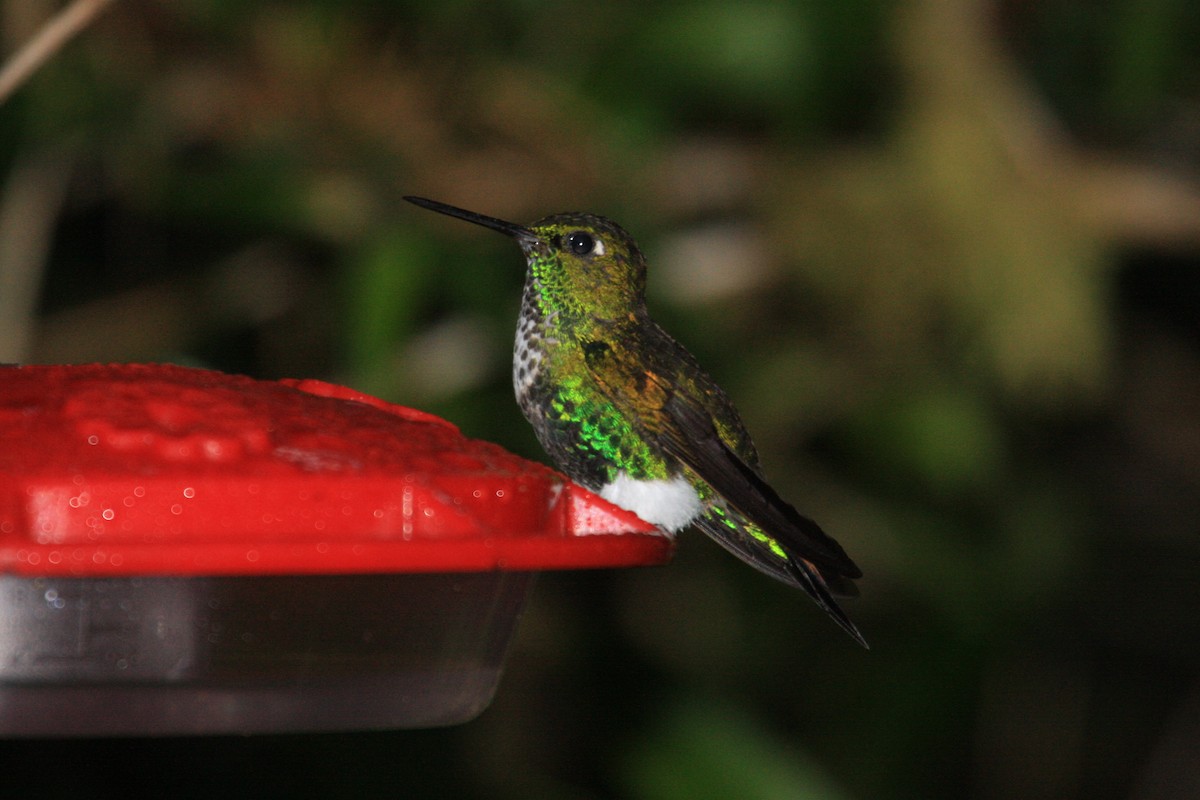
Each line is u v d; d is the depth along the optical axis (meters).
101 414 4.60
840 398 11.32
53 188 9.96
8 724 4.31
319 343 11.64
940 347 11.23
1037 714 13.84
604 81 10.37
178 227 11.66
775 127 11.29
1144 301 13.77
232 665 4.43
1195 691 14.44
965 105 11.02
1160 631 14.05
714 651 11.79
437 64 10.02
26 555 3.86
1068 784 13.68
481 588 4.89
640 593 11.84
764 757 9.31
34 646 4.29
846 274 11.09
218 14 9.95
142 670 4.36
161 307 11.48
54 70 9.88
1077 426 13.44
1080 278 11.05
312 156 9.95
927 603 11.56
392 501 4.38
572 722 11.48
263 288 11.58
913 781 10.80
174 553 3.92
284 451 4.57
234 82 10.03
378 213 9.80
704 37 10.39
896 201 11.02
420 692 4.75
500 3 10.32
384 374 9.30
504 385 10.64
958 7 11.13
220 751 11.03
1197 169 11.73
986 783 13.59
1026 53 11.98
